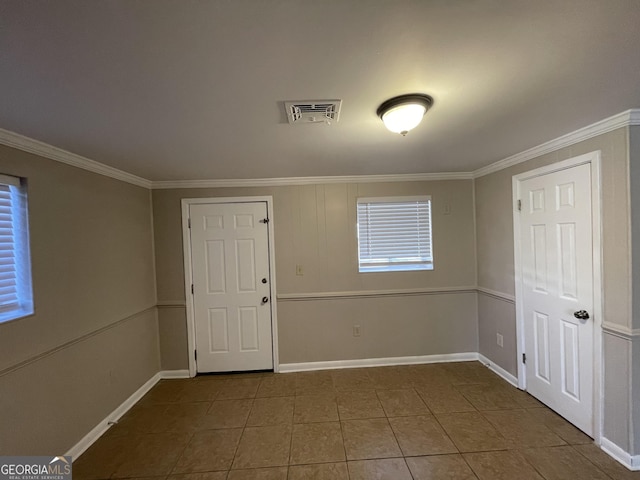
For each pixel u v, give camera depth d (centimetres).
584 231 206
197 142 196
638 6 85
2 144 167
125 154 217
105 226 251
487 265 321
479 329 341
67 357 206
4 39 89
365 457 199
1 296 170
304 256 337
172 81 119
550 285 238
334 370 334
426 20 90
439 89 135
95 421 229
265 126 171
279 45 99
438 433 220
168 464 198
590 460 188
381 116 156
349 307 340
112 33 89
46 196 194
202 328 334
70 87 121
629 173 175
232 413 256
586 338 208
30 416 177
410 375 314
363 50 104
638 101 155
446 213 341
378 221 341
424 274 342
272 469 191
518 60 113
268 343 338
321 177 331
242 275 335
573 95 145
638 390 179
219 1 80
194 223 331
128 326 278
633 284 177
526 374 271
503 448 202
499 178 295
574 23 92
